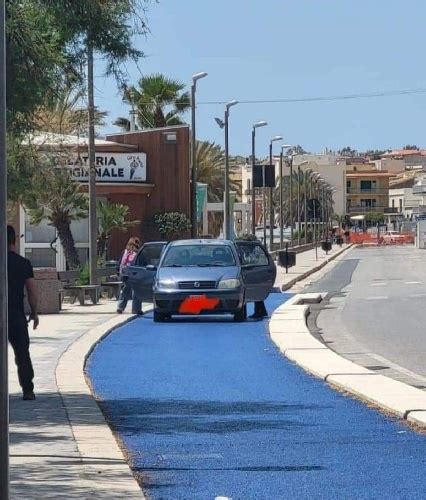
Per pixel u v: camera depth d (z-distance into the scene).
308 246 123.62
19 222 53.00
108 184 57.72
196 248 30.36
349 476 9.62
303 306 34.03
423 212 187.12
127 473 9.41
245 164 197.00
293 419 13.08
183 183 59.84
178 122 79.06
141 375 17.80
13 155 15.38
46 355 20.05
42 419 12.66
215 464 10.25
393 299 38.59
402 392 14.78
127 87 13.41
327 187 185.62
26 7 12.55
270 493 8.92
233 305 28.59
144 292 30.91
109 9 12.93
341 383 15.98
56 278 31.84
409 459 10.41
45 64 12.55
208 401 14.74
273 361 19.81
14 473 9.36
